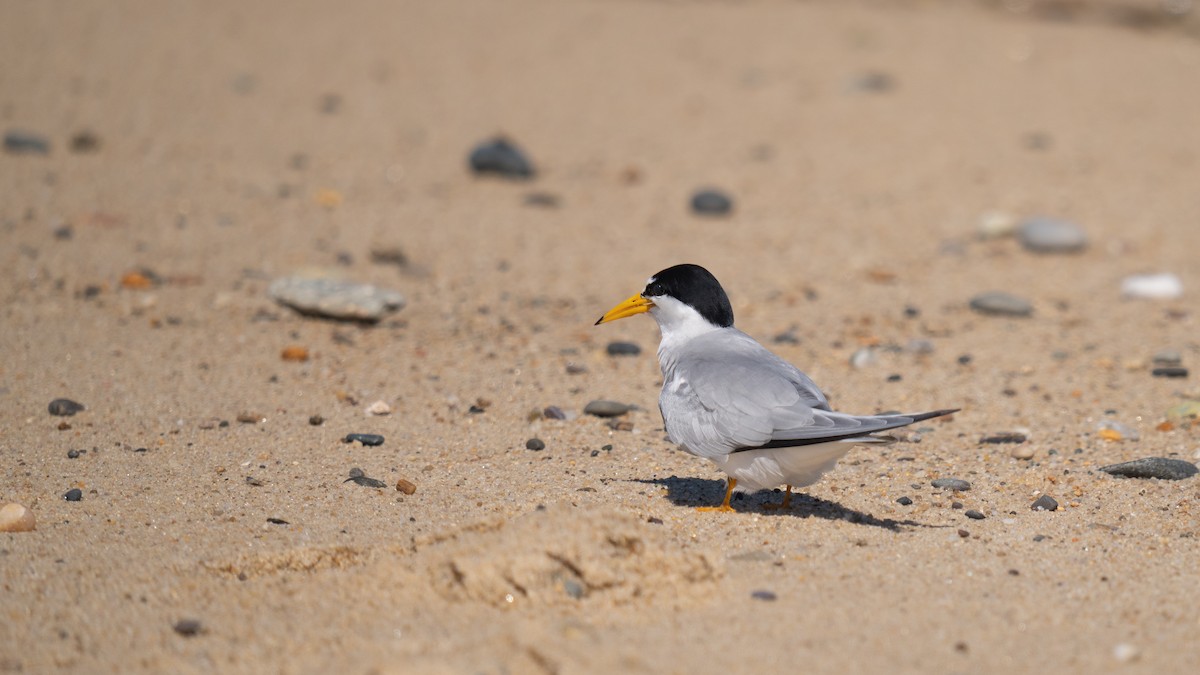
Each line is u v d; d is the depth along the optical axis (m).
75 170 17.14
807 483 7.92
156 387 10.77
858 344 12.95
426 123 20.97
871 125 22.16
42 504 8.20
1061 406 11.02
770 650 6.21
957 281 15.36
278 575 7.18
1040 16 29.84
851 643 6.31
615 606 6.71
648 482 8.93
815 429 7.44
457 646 6.20
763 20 28.42
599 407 10.57
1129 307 14.41
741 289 14.78
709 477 9.12
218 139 19.20
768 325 13.51
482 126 21.05
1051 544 7.82
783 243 16.66
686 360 8.28
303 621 6.54
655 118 22.12
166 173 17.45
